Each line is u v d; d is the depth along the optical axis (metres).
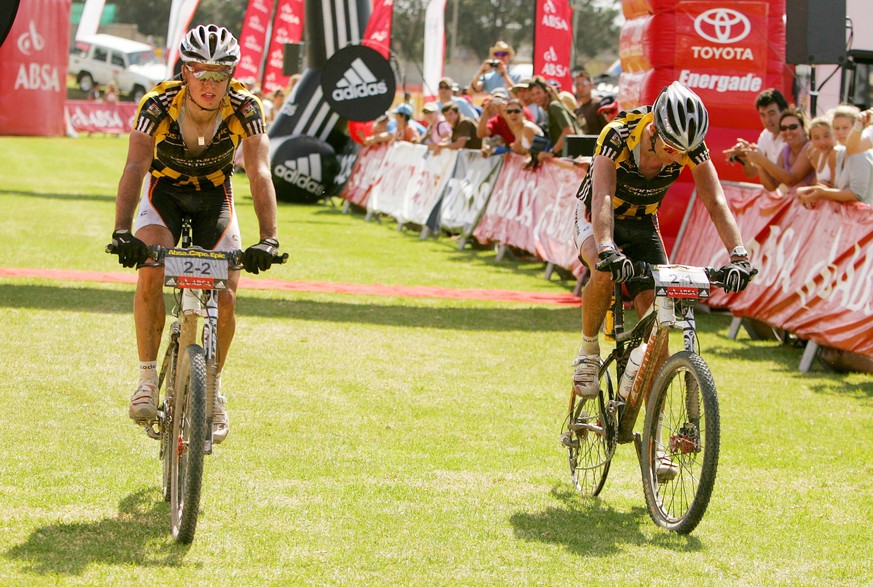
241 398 9.79
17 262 16.78
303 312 14.11
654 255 7.46
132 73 77.00
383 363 11.49
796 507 7.50
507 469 8.12
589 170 7.54
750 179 16.22
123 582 5.67
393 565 6.11
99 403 9.29
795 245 13.01
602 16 112.12
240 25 117.50
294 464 7.96
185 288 6.11
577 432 7.78
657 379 6.90
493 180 21.42
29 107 57.41
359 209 30.08
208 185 7.23
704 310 15.92
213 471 7.70
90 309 13.36
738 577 6.15
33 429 8.45
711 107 16.28
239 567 5.98
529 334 13.41
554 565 6.21
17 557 5.92
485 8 110.12
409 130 29.16
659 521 6.91
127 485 7.29
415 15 101.38
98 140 59.00
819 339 12.03
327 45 31.36
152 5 114.62
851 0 22.58
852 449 8.98
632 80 17.06
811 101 17.11
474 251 21.78
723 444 9.06
